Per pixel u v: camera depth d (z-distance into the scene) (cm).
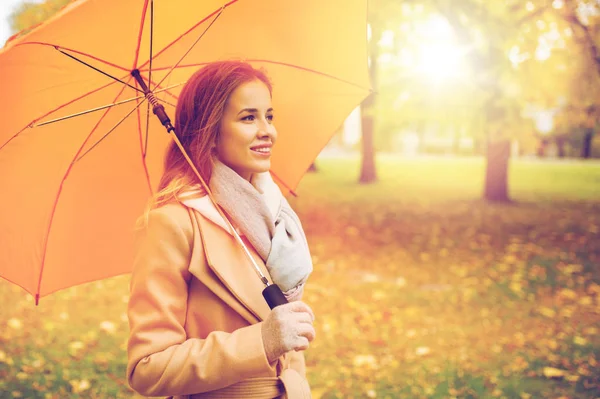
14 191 203
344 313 662
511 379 483
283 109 233
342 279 820
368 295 736
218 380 158
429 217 1387
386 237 1145
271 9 219
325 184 2133
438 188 2052
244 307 172
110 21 188
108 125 213
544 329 609
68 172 211
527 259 934
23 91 191
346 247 1052
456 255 977
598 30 895
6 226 204
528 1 819
